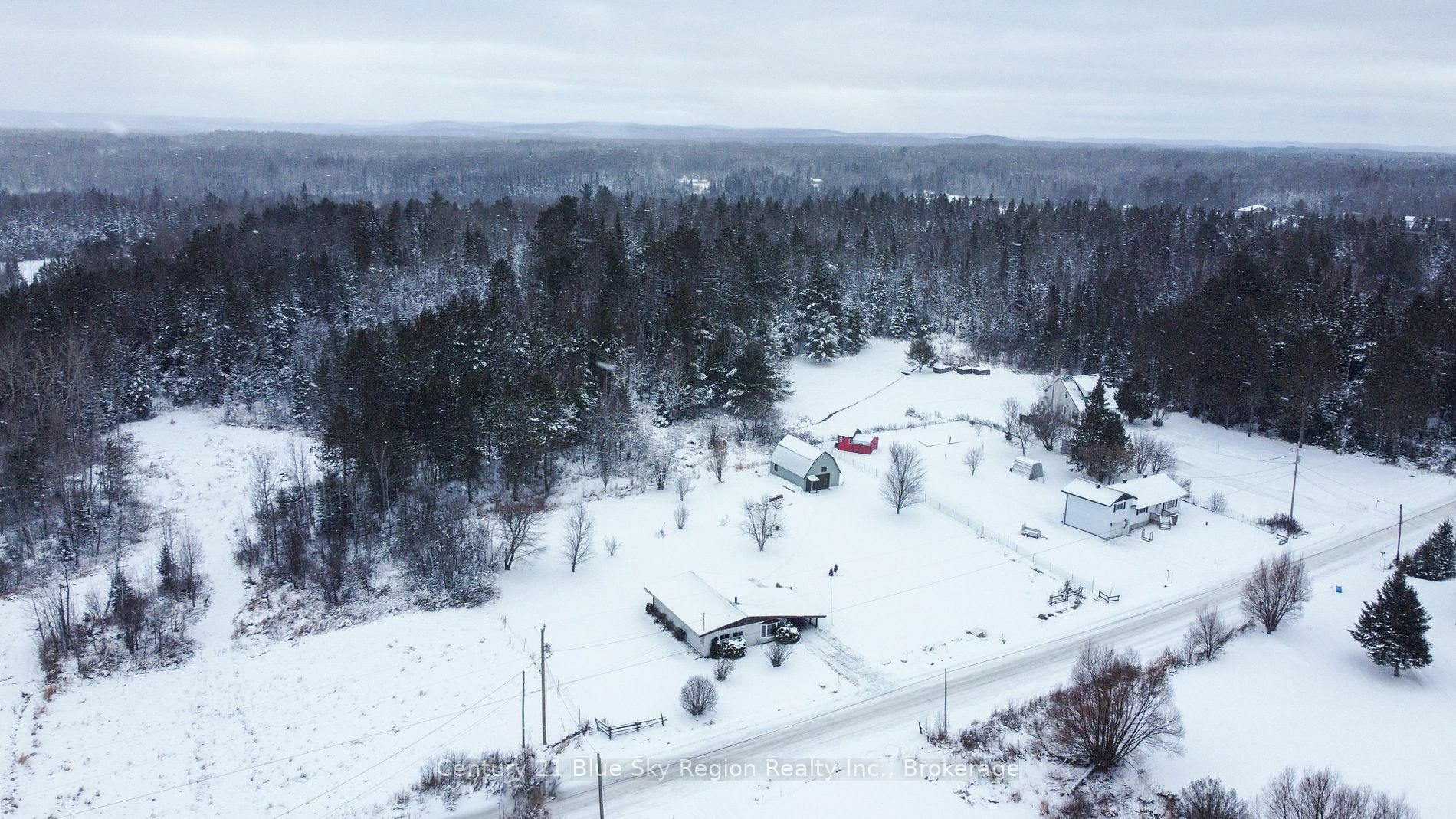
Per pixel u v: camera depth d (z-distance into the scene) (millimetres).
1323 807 34344
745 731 44250
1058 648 52438
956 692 47844
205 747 42719
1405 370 84500
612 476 77562
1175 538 69000
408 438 69438
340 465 68875
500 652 51312
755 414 90375
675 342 93812
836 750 42656
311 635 53344
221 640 52781
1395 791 38688
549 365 87250
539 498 71938
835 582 60406
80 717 44875
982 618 56062
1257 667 49969
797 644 52688
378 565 61750
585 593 58375
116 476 69750
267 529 62688
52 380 79312
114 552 62281
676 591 55812
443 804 38688
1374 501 77062
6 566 59188
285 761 41719
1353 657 51625
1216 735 43125
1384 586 52719
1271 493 78875
